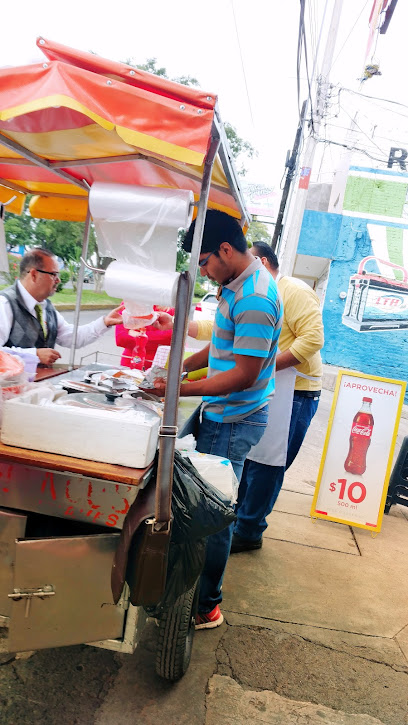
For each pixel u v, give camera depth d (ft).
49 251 9.41
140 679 6.81
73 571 5.21
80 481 5.41
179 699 6.54
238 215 9.31
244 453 7.70
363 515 12.69
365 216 45.96
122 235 6.08
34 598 5.23
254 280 6.79
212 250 6.64
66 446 5.10
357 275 46.03
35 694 6.31
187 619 6.11
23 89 4.75
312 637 8.22
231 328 7.16
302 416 11.09
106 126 4.76
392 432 12.57
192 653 7.46
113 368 9.50
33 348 8.95
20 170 8.89
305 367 10.90
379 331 46.11
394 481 14.30
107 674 6.82
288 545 11.39
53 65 4.66
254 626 8.30
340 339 46.88
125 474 4.85
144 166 7.62
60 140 6.39
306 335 9.73
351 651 8.01
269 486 10.15
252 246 10.37
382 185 45.42
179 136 4.72
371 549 11.82
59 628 5.34
